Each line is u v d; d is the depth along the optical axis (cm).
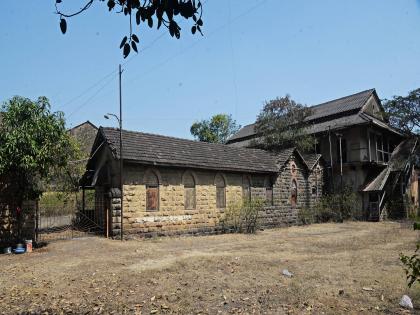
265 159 2633
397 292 786
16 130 1346
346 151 3206
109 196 1717
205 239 1819
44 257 1252
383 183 3005
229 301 747
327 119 3459
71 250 1389
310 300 735
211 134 5509
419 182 3634
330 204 2992
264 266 1080
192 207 2062
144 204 1827
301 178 2902
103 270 1037
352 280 897
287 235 2011
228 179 2291
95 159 2022
